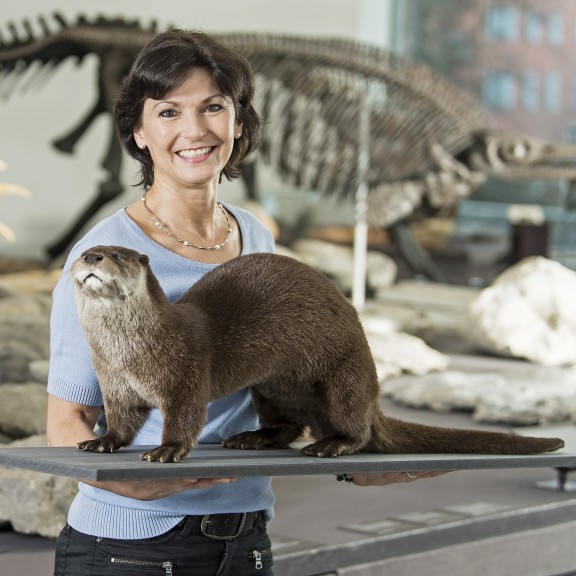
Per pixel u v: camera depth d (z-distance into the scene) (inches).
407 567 132.8
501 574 143.6
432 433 82.9
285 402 80.3
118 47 339.3
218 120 77.8
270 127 374.3
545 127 495.8
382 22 495.8
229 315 74.7
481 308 270.7
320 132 408.2
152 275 69.9
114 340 67.8
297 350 76.7
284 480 163.0
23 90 359.3
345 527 136.0
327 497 153.0
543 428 176.1
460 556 139.0
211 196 81.5
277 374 77.3
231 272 77.6
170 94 76.9
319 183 377.1
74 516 79.7
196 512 77.8
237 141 85.4
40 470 62.2
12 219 392.2
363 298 328.5
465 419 193.3
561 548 152.1
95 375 76.1
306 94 370.6
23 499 130.5
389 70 369.1
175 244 81.4
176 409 68.6
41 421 157.9
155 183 81.4
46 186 399.9
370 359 80.8
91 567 78.0
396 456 77.0
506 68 494.9
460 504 150.5
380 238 416.5
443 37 495.8
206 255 82.6
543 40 494.6
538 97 495.8
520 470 175.0
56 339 76.6
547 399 194.7
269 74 368.8
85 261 65.7
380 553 131.0
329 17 477.1
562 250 434.3
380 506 148.3
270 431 81.3
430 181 362.9
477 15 494.6
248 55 365.7
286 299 76.9
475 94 495.5
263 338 75.0
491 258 463.2
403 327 282.8
